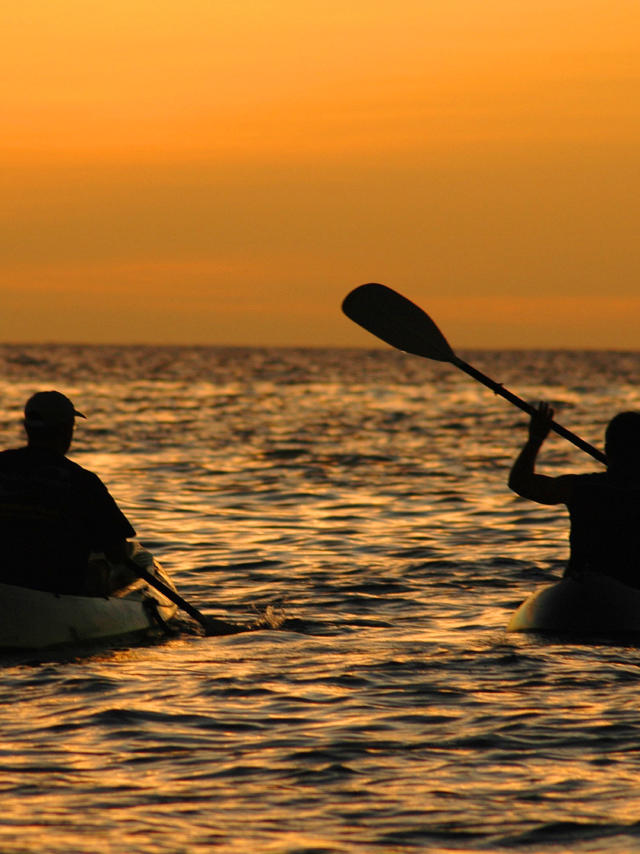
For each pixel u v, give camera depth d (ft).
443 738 63.26
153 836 49.57
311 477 228.43
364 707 69.67
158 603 99.91
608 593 88.33
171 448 294.87
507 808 52.85
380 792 54.95
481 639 90.22
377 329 99.55
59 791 55.01
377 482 220.43
